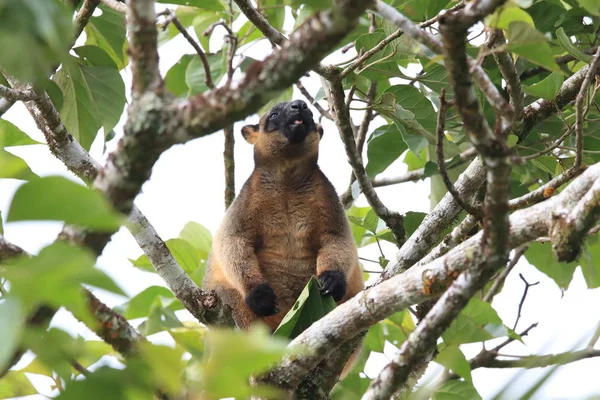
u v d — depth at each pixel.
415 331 7.06
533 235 7.65
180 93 14.93
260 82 6.11
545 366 6.06
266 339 4.23
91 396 4.51
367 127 13.90
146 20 6.23
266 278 12.98
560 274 13.46
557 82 10.27
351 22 5.86
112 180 6.30
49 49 4.87
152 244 10.41
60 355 4.82
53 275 4.01
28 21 4.55
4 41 4.58
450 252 8.00
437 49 6.87
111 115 12.66
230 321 10.47
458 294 6.93
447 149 13.60
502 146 6.53
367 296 8.47
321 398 10.51
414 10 11.84
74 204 3.95
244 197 13.09
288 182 13.05
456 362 10.54
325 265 12.27
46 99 10.29
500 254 6.83
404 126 12.09
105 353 7.88
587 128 12.23
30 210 3.92
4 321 3.93
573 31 12.65
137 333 7.28
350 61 11.87
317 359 8.72
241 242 12.71
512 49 6.70
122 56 13.47
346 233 12.89
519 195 13.05
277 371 8.78
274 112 13.40
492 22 6.61
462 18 6.25
